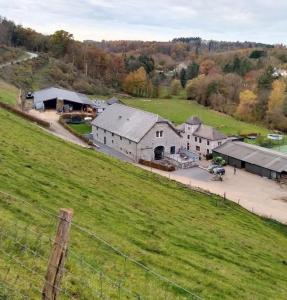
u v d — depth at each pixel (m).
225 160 87.88
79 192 35.66
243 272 29.16
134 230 30.48
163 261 25.52
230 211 50.34
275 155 82.25
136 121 87.38
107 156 59.78
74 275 18.64
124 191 42.56
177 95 199.88
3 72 141.38
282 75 191.88
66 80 167.00
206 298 22.06
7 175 32.38
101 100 145.12
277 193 69.69
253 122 148.75
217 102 166.62
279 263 34.78
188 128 98.94
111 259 22.92
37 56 180.50
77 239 24.08
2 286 15.31
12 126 55.06
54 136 61.25
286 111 141.88
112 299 17.66
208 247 32.38
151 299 19.56
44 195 30.94
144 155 83.94
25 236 20.31
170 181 57.03
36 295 15.45
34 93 125.81
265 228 48.47
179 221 37.91
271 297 25.81
